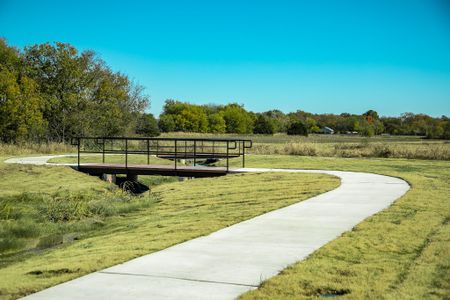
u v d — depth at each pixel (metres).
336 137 94.44
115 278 6.09
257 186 16.53
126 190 19.77
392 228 8.80
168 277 6.10
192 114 95.44
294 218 10.20
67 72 43.72
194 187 17.88
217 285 5.76
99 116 45.53
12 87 38.34
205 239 8.31
